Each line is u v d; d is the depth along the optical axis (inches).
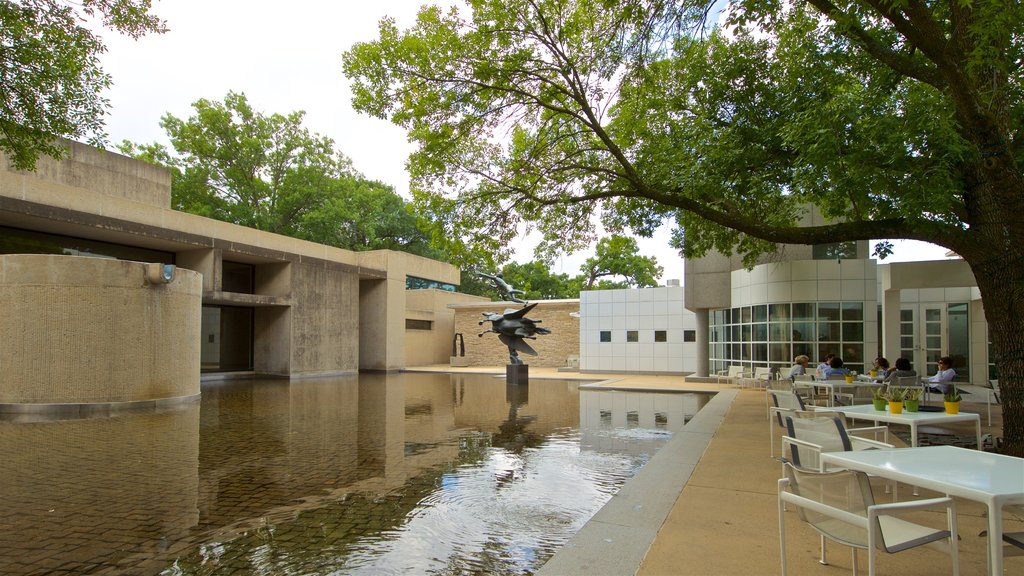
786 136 328.2
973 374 716.7
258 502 226.1
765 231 347.9
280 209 1501.0
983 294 265.4
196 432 399.2
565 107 432.5
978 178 266.8
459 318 1502.2
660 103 459.8
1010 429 254.1
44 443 353.4
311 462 300.0
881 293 722.8
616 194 421.7
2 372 490.9
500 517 207.8
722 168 385.7
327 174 1562.5
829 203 380.8
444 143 445.7
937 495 207.0
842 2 248.7
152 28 330.0
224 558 169.0
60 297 497.0
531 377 990.4
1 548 176.7
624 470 283.4
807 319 626.8
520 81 431.8
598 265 1908.2
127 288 522.3
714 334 860.6
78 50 317.4
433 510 216.1
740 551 151.6
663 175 415.8
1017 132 289.9
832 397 376.5
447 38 412.5
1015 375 252.4
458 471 280.4
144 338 533.6
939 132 260.8
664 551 151.1
